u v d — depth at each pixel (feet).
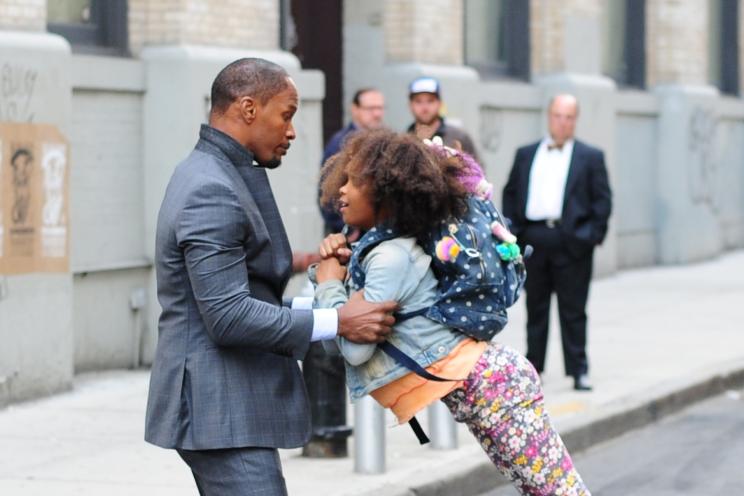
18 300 42.98
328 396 36.01
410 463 35.55
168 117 49.93
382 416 34.27
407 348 21.20
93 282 48.16
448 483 34.19
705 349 55.88
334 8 65.67
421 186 20.67
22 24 43.55
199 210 19.83
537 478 21.77
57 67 44.09
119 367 49.42
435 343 21.22
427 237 21.22
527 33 76.64
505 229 21.62
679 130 90.74
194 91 49.93
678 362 52.60
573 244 45.24
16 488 32.94
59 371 44.60
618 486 36.55
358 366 21.52
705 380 49.19
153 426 20.42
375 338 20.65
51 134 43.98
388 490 32.45
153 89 50.03
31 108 43.24
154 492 32.50
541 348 46.80
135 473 34.47
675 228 91.35
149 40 50.49
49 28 47.32
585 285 45.96
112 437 38.73
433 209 20.85
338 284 21.36
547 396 45.27
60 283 44.45
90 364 48.29
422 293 21.20
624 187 87.15
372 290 20.77
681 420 45.78
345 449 36.24
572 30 78.54
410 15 65.05
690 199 92.27
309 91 56.34
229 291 19.75
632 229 88.38
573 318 46.01
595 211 45.42
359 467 34.22
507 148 73.77
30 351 43.47
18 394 43.09
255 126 20.47
